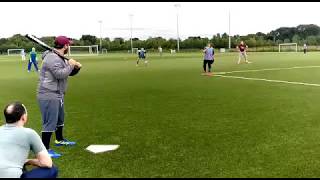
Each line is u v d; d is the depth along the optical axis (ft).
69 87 57.88
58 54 22.22
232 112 34.45
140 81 65.46
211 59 79.56
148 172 19.42
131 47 354.13
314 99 40.98
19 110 15.80
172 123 30.42
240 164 20.20
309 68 87.40
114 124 30.60
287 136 25.54
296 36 398.21
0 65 135.03
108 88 55.72
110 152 22.98
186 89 52.24
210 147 23.41
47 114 22.49
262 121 30.35
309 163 20.16
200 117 32.53
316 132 26.50
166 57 187.52
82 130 28.81
